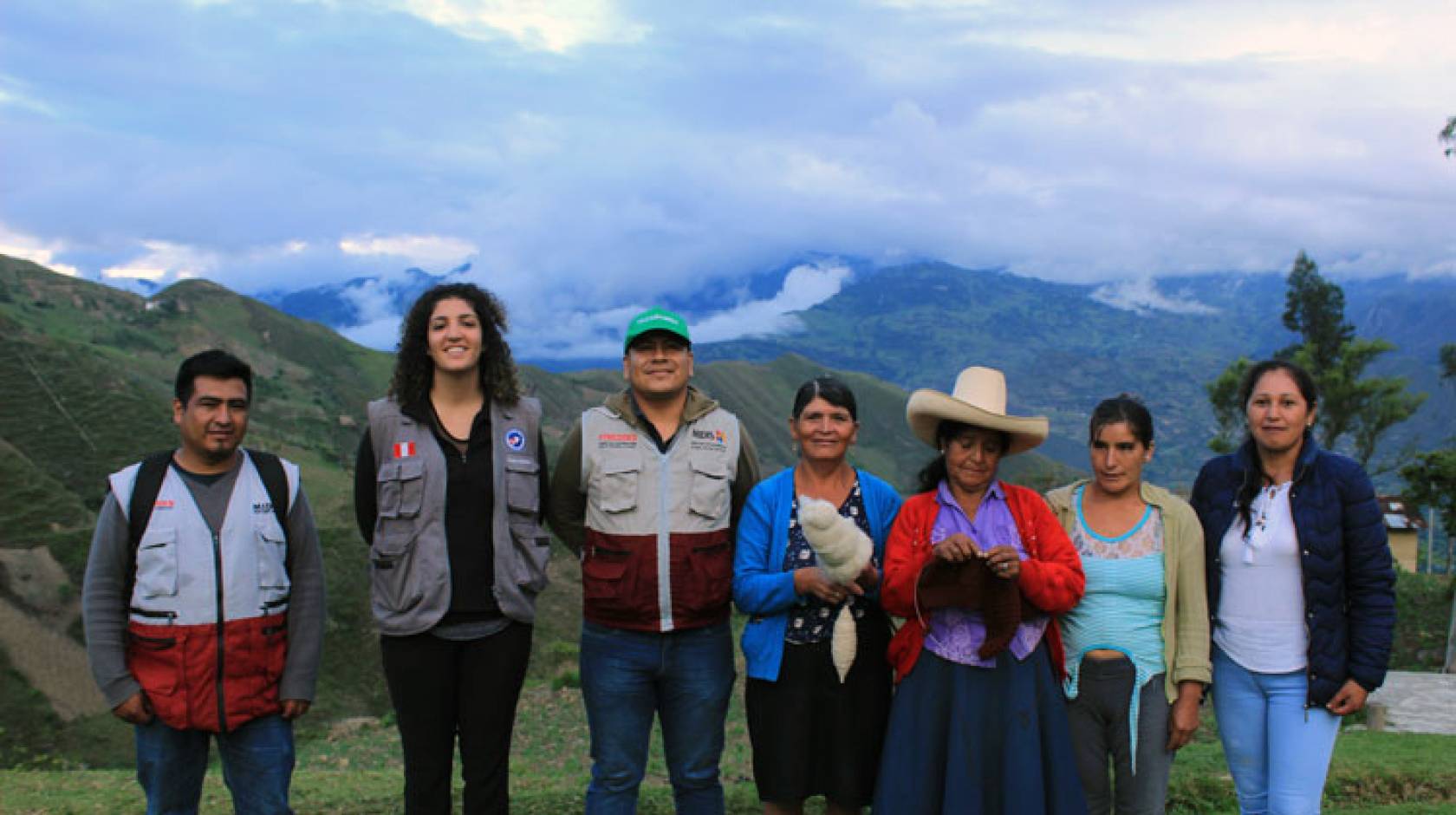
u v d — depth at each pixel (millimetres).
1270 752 4996
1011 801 4672
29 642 54688
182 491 4680
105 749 46500
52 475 89938
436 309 4879
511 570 4855
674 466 5043
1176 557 5059
